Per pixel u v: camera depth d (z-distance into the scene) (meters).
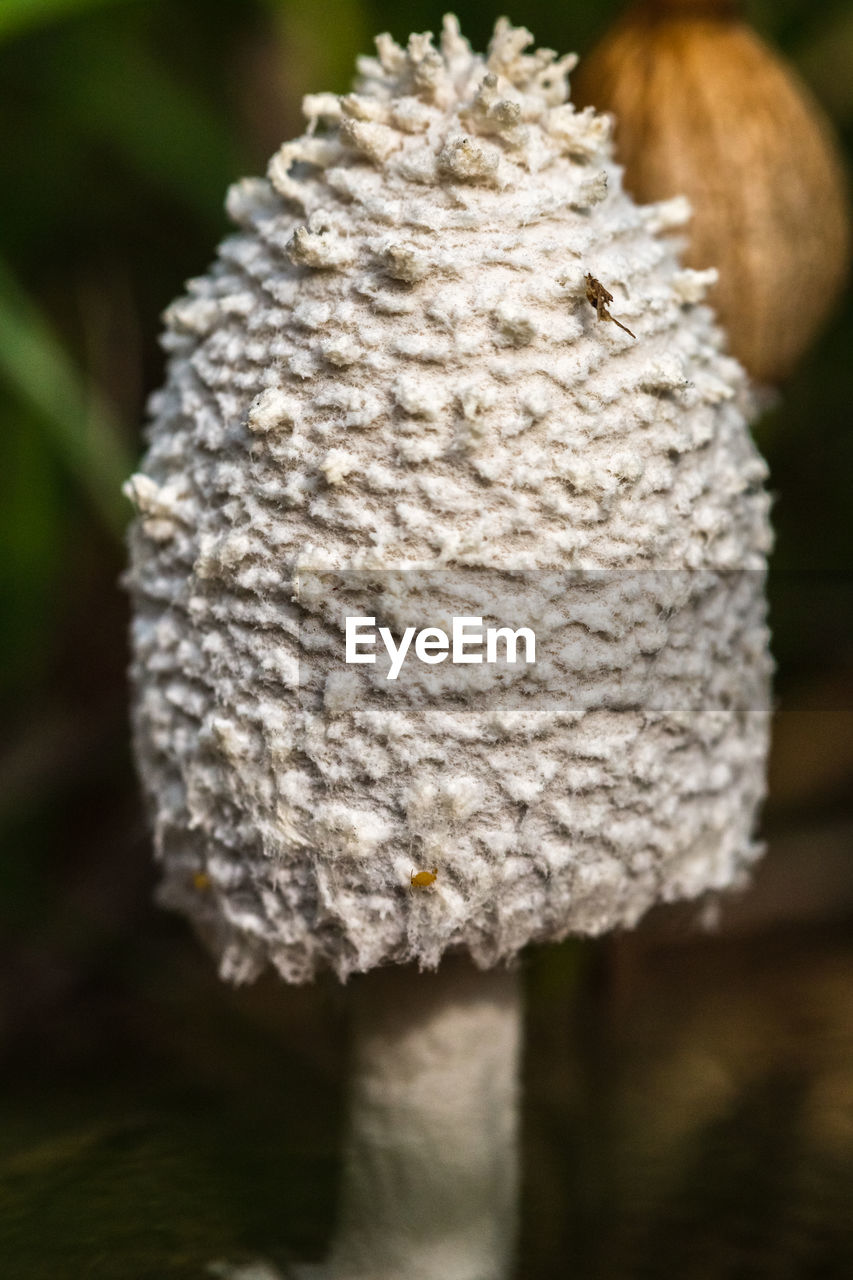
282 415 0.08
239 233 0.09
